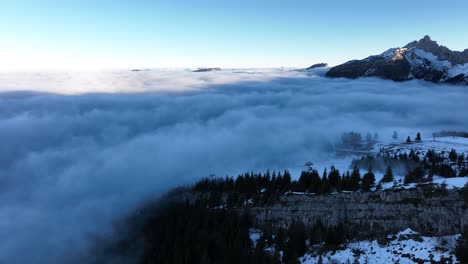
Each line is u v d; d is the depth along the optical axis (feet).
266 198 589.32
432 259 343.87
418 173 577.43
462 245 348.18
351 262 379.55
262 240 482.28
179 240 532.32
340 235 431.02
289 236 475.72
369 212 466.29
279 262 420.77
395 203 457.27
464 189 434.71
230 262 435.12
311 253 419.95
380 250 388.98
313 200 532.32
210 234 513.45
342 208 496.64
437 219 413.80
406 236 402.72
